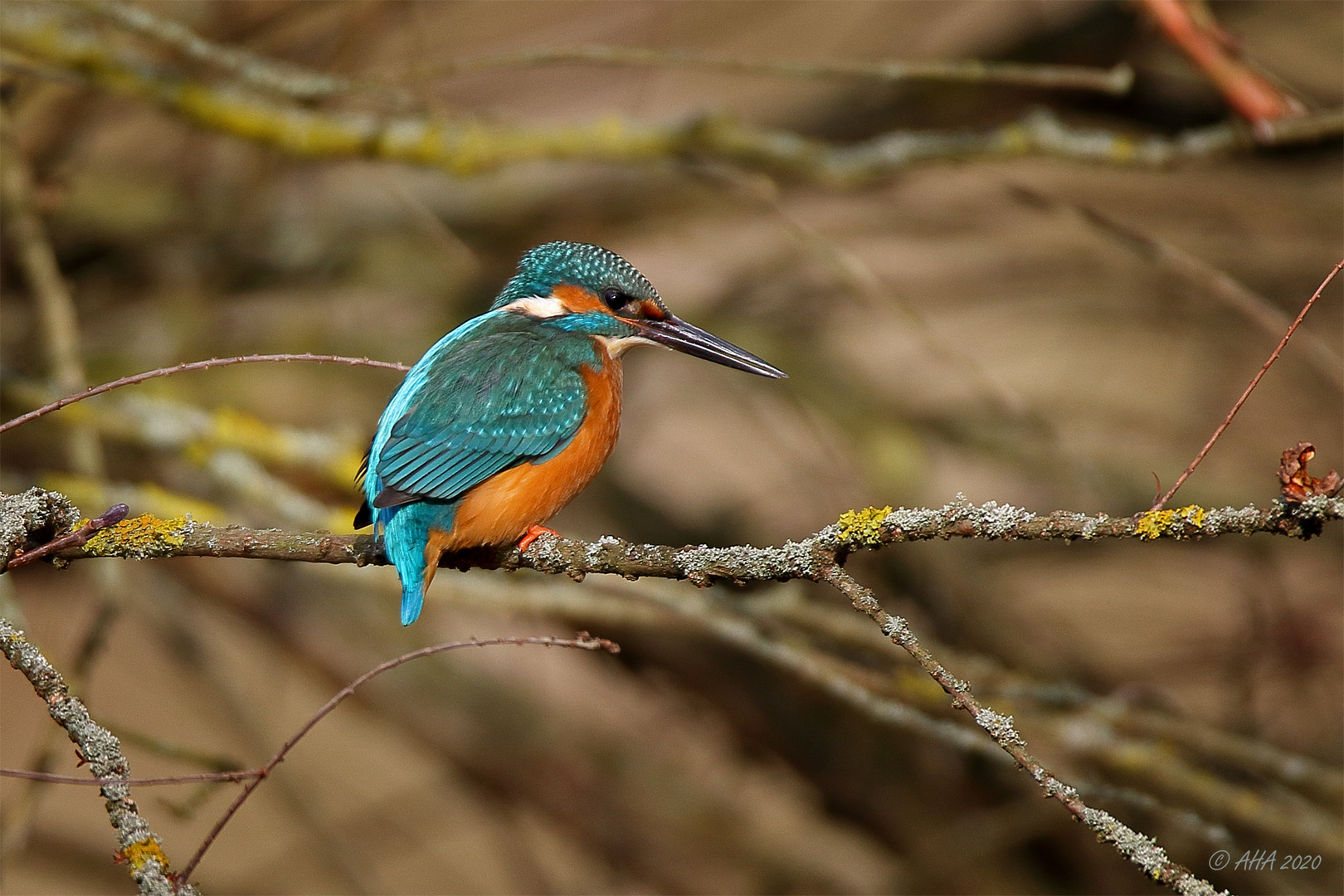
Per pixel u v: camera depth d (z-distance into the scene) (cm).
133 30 923
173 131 1341
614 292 802
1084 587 1301
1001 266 1345
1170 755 959
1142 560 1234
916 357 1402
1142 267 1272
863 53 1412
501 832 1255
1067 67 1249
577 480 726
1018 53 1263
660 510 1259
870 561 1177
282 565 1205
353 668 1209
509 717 1237
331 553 620
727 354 802
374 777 1362
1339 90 1254
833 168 1037
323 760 1355
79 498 919
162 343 1197
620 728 1293
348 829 1297
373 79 943
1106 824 466
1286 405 1279
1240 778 1044
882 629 509
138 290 1223
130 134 1362
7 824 802
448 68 938
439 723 1217
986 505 517
